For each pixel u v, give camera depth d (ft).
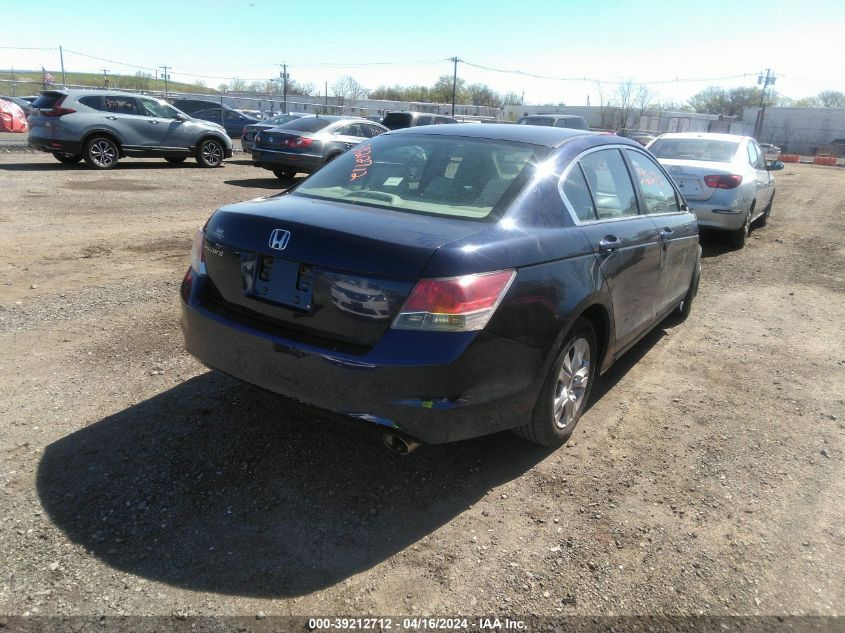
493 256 9.02
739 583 8.43
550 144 11.93
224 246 10.04
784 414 13.43
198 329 10.29
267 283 9.54
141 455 10.41
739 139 33.22
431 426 8.75
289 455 10.68
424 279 8.46
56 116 45.24
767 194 36.81
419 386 8.52
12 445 10.48
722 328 19.01
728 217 29.35
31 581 7.73
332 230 9.05
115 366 13.61
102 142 47.42
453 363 8.55
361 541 8.82
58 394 12.26
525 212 10.21
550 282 9.84
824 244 33.99
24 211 29.25
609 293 11.62
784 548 9.17
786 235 36.63
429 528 9.18
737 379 15.23
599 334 12.15
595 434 12.19
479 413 9.14
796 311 21.16
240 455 10.58
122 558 8.21
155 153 50.42
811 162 172.04
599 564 8.65
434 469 10.62
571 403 11.39
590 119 211.00
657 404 13.67
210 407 12.05
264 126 61.98
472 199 10.42
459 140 12.21
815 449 12.00
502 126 13.30
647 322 14.57
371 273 8.63
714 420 13.02
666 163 30.58
